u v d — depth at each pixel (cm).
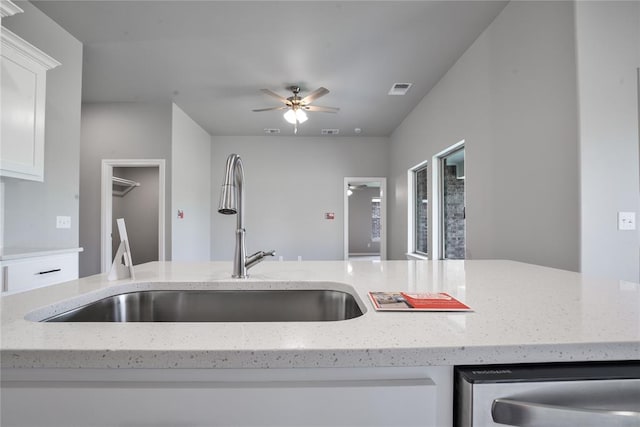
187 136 496
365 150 629
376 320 65
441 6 244
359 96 421
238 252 116
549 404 50
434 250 387
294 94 394
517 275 122
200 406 50
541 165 206
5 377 51
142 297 106
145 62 333
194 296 108
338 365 50
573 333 57
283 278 115
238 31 279
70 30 275
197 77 367
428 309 71
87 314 89
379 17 257
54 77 263
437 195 391
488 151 266
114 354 49
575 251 180
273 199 620
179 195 464
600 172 178
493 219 258
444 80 356
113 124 438
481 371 52
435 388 52
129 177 580
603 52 180
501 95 248
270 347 50
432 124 391
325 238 622
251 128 569
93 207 430
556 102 193
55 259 223
